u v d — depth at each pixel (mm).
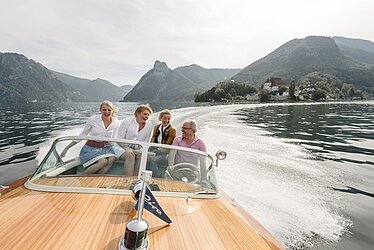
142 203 1671
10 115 28250
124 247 1546
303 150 8977
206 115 22844
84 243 1646
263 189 5016
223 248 1813
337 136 13406
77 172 2721
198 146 4141
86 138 2916
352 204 4398
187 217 2197
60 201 2217
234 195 4695
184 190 2686
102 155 2779
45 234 1721
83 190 2432
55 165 2746
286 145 9750
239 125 16344
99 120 4273
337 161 7562
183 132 4129
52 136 12016
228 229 2111
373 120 23281
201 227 2062
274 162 6973
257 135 12156
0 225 1808
